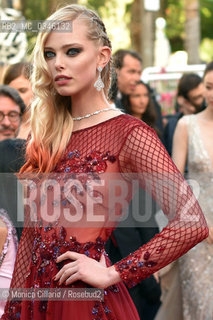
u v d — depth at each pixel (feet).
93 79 8.30
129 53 16.99
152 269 7.82
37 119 8.48
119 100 15.28
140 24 42.50
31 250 8.63
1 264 10.02
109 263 8.40
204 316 13.10
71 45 8.04
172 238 7.80
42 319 8.09
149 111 17.02
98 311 7.91
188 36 43.88
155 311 13.29
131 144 7.99
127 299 8.48
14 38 18.43
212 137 14.28
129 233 11.68
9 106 11.98
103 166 8.01
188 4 43.83
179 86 19.01
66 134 8.31
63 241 7.99
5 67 16.22
